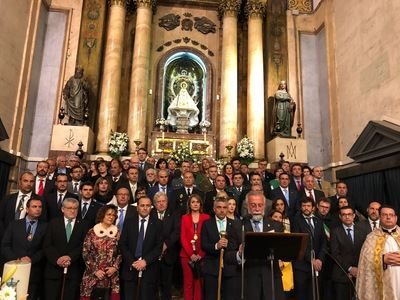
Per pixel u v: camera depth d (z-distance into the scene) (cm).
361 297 387
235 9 1165
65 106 982
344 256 449
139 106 1058
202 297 432
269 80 1118
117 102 1058
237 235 387
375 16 854
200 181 629
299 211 497
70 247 415
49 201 495
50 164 657
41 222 432
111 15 1108
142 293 416
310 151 1089
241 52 1205
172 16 1217
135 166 606
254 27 1145
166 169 680
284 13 1185
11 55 898
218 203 426
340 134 995
